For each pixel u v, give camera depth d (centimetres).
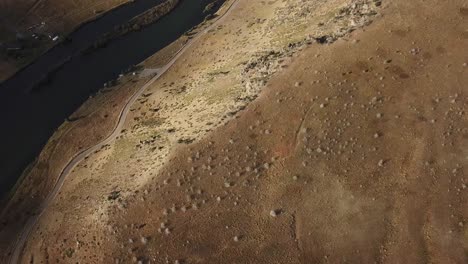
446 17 5338
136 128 6350
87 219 5109
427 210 4100
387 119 4672
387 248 3978
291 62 5491
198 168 4834
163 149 5400
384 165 4403
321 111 4878
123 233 4616
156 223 4566
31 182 6275
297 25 6544
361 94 4894
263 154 4750
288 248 4138
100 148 6331
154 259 4338
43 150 6612
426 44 5138
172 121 6025
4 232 5756
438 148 4403
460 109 4588
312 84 5125
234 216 4419
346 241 4072
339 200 4297
